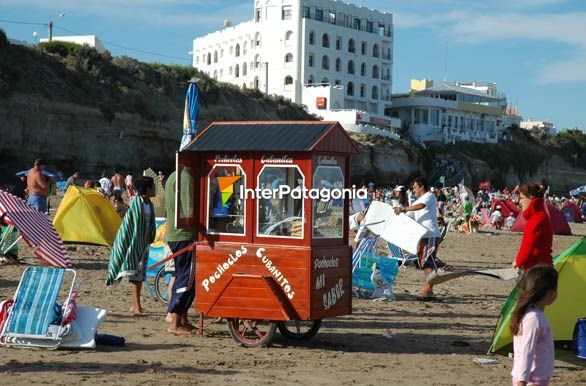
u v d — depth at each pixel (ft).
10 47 189.57
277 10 344.90
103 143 198.18
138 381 23.35
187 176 29.35
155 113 215.92
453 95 401.08
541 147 414.21
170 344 29.07
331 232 29.14
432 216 43.45
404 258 48.49
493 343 29.22
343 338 31.89
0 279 43.65
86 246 63.41
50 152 184.75
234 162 28.96
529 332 17.57
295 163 27.91
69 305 27.81
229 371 25.08
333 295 28.89
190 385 23.13
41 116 182.80
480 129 403.75
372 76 371.15
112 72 217.56
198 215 29.68
